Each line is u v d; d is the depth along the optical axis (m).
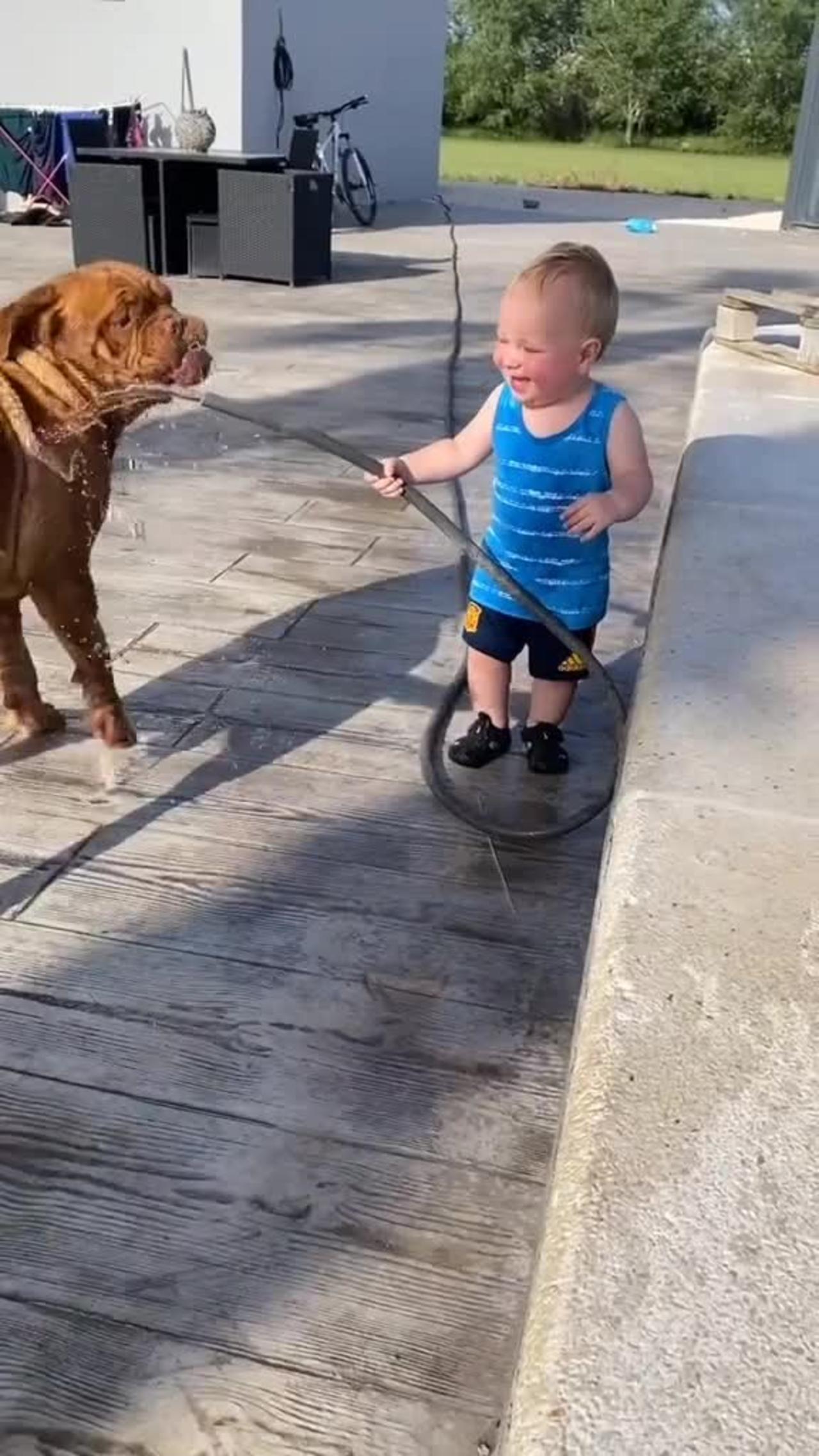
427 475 2.50
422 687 3.00
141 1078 1.83
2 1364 1.43
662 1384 0.92
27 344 2.21
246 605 3.39
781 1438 0.89
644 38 28.11
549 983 2.06
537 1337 0.97
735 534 2.62
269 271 8.00
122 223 8.06
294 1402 1.40
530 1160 1.72
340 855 2.37
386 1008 1.99
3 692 2.70
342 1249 1.58
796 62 27.66
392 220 11.90
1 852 2.34
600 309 2.31
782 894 1.46
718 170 22.23
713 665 2.02
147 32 10.46
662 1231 1.04
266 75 10.74
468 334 6.78
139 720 2.80
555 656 2.54
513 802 2.56
